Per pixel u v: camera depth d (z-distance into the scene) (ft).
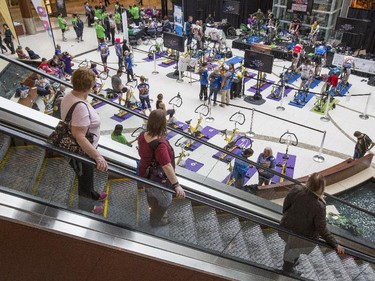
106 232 13.06
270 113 49.60
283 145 42.42
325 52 61.87
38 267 12.80
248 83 58.85
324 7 71.97
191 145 36.32
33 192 12.30
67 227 12.32
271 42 71.26
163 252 13.98
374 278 18.80
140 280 14.30
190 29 71.05
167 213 14.29
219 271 15.16
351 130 46.34
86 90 11.28
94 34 78.33
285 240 15.79
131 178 12.21
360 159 36.42
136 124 31.99
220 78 48.29
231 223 16.02
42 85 21.43
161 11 88.63
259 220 15.16
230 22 86.63
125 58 54.70
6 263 12.36
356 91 57.06
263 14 77.66
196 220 15.26
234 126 45.70
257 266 16.51
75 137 11.21
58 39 74.74
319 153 40.24
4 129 10.84
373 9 68.85
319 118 48.80
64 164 12.52
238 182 25.77
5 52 66.64
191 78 57.88
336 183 35.42
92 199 13.32
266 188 25.03
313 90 57.11
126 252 13.25
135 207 13.61
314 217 14.37
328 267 18.12
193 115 47.88
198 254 14.96
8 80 21.58
